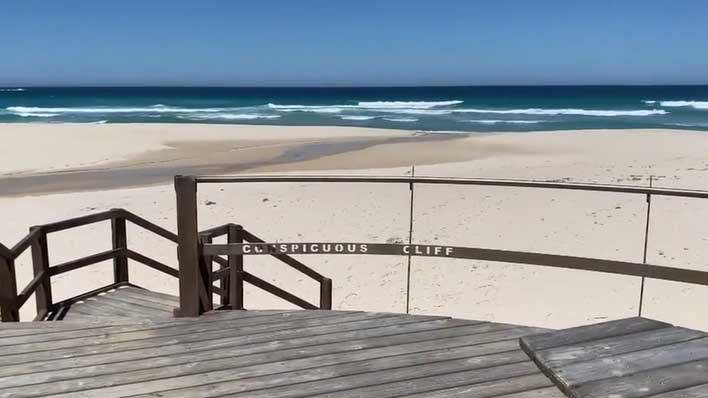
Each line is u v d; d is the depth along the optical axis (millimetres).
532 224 10898
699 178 14750
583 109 55406
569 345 3357
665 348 3268
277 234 10641
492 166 18797
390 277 8602
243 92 109500
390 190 13977
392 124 40750
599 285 8070
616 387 2857
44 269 5328
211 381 3184
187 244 4109
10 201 14320
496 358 3402
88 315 5445
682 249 9227
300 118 46844
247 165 21578
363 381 3156
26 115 50844
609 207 11812
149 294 6090
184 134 31688
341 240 10188
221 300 5859
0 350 3590
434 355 3467
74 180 18469
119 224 6156
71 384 3156
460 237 10258
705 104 61188
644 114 48438
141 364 3393
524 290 7977
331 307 7117
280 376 3230
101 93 104938
